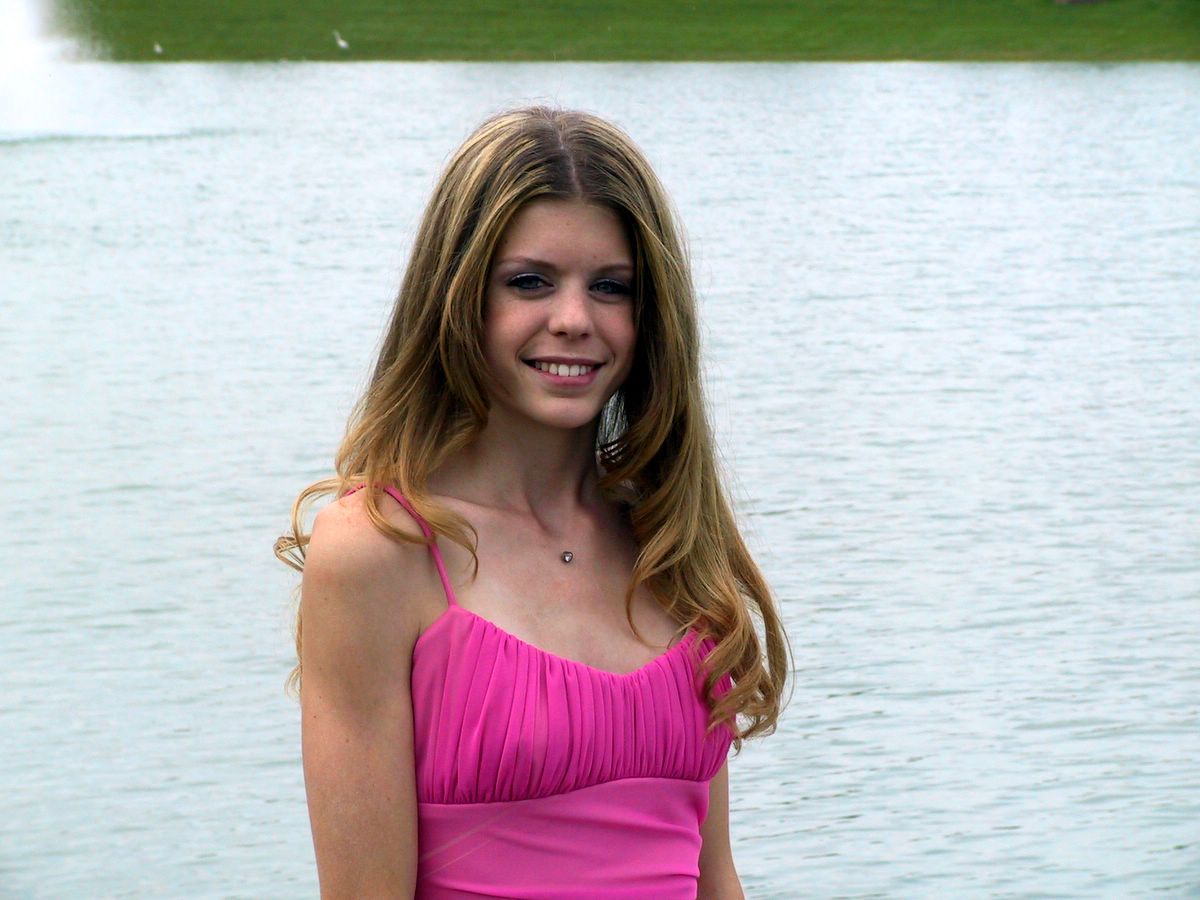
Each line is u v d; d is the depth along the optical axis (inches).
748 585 134.8
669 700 121.0
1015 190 1505.9
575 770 116.0
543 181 120.6
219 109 2182.6
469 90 2292.1
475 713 115.3
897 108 2106.3
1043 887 317.1
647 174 124.2
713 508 130.5
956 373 793.6
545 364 121.6
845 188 1513.3
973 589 482.3
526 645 116.7
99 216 1379.2
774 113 2058.3
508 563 121.6
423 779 116.7
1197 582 490.3
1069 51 2608.3
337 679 116.3
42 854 325.4
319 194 1488.7
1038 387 765.9
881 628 450.6
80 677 411.5
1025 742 378.3
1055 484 598.5
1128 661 427.5
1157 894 313.0
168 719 386.9
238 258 1164.5
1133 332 904.9
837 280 1063.6
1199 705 398.3
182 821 339.6
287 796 352.8
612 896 117.1
